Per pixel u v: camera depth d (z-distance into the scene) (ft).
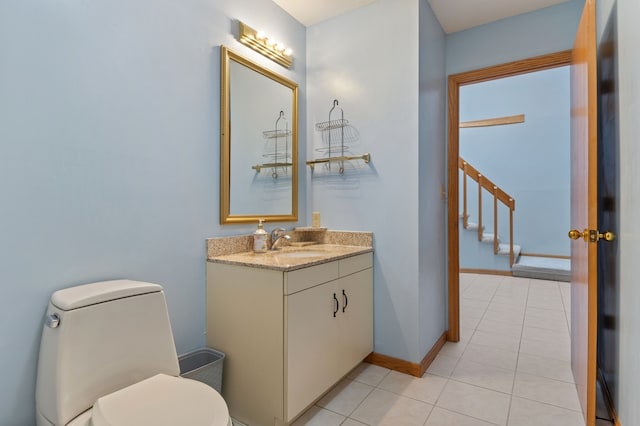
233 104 6.47
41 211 4.00
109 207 4.64
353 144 7.81
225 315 5.70
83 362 3.69
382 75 7.41
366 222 7.63
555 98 18.11
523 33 8.11
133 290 4.19
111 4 4.64
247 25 6.73
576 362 6.36
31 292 3.93
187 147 5.66
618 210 5.01
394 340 7.24
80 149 4.33
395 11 7.24
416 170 6.98
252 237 6.84
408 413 5.70
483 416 5.60
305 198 8.48
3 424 3.74
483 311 11.30
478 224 17.75
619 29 4.86
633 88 4.26
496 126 19.52
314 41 8.41
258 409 5.30
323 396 6.23
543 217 18.52
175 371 4.52
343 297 6.38
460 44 8.88
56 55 4.11
